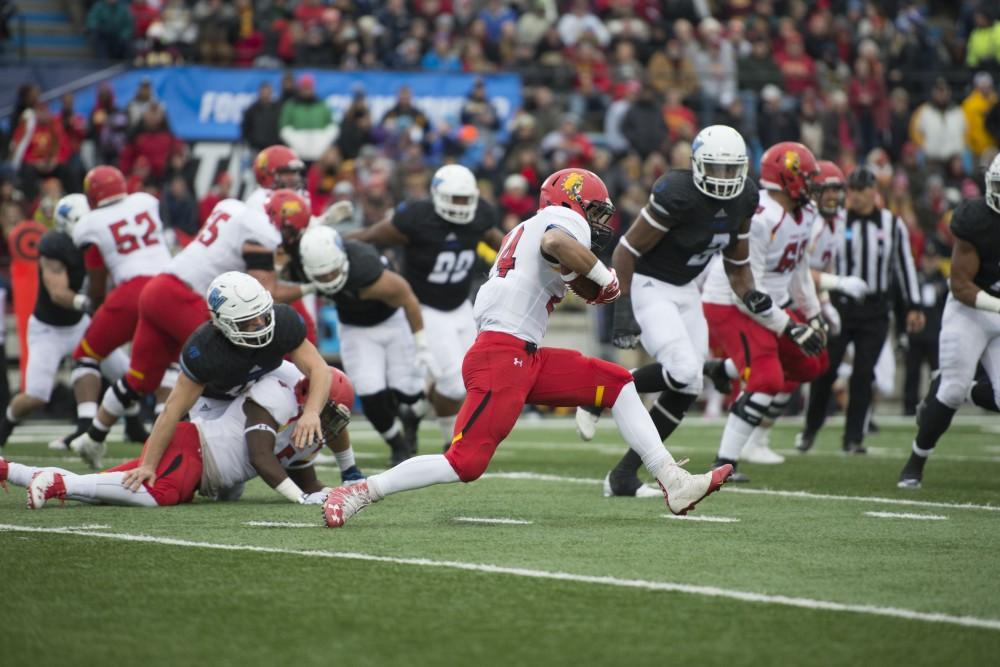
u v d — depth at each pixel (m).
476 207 33.97
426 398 35.66
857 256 37.00
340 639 13.56
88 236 31.69
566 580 16.50
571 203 20.56
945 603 15.42
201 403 24.09
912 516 23.09
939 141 68.88
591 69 65.19
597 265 19.80
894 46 74.00
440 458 20.56
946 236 58.88
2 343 41.44
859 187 36.88
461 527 21.08
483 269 54.25
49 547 18.66
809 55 71.31
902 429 49.12
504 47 65.25
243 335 22.05
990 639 13.75
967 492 27.47
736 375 30.53
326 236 29.14
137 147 54.00
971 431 48.56
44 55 65.00
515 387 20.50
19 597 15.41
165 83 56.28
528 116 59.03
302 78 56.19
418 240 33.38
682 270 26.12
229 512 22.53
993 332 27.08
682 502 21.09
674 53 66.06
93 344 32.09
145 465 23.08
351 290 30.25
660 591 15.87
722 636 13.74
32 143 52.72
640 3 69.81
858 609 15.00
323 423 23.66
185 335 28.02
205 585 16.06
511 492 26.48
